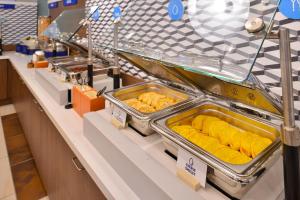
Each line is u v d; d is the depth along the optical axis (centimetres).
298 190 65
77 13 272
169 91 152
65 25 255
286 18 110
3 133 355
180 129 110
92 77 192
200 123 118
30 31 448
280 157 102
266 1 75
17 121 392
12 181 257
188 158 91
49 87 212
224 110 122
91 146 135
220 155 92
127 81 223
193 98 134
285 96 62
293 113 63
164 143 111
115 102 128
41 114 214
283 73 62
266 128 104
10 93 425
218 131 109
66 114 177
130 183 104
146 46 144
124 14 192
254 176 74
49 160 204
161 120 110
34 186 251
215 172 84
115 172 114
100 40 253
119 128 129
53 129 183
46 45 314
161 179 91
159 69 143
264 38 69
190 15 129
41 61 272
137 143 117
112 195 100
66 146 156
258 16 74
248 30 69
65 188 169
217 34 93
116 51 141
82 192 137
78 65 224
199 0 114
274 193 89
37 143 247
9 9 418
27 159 297
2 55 406
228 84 111
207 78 118
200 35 111
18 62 339
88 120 138
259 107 108
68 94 193
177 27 148
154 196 90
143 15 179
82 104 167
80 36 241
